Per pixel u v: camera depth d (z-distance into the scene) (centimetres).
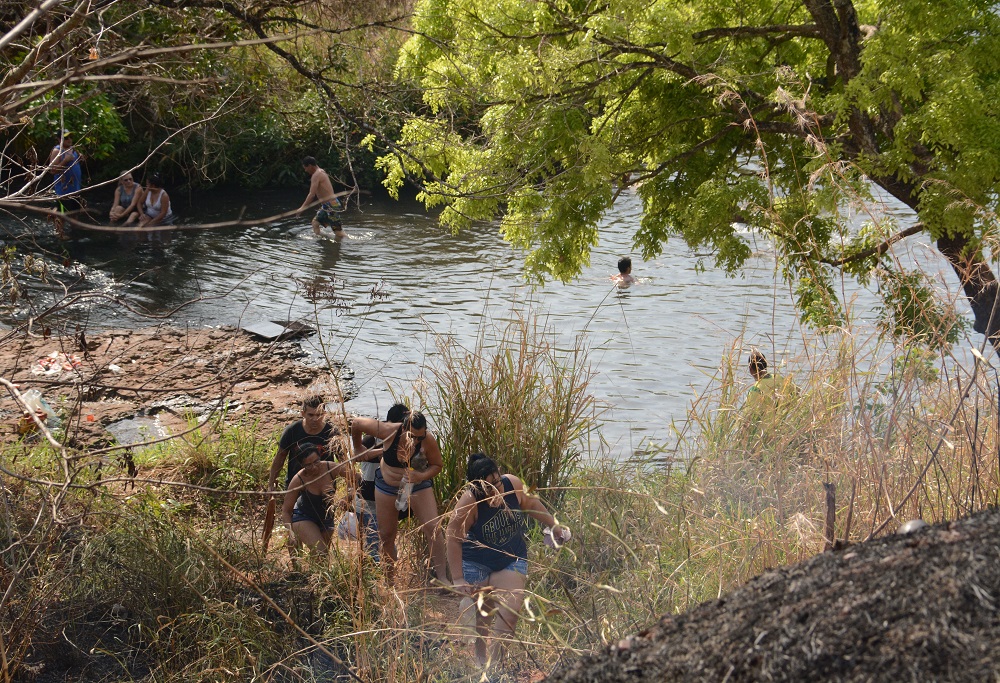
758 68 1609
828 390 809
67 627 824
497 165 1559
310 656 808
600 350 2008
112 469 1134
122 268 2684
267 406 1730
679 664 361
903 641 317
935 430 683
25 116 664
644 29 1481
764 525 732
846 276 1994
